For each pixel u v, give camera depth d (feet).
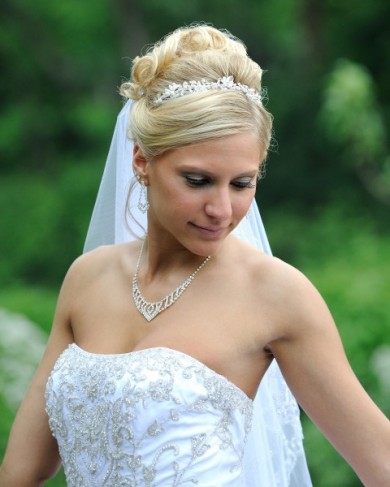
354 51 143.13
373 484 21.39
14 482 23.80
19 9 154.51
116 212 25.90
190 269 22.27
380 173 109.40
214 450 20.83
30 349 56.90
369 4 143.13
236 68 21.08
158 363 21.07
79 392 21.95
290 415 24.47
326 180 132.98
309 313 21.35
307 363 21.38
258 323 21.48
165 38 23.13
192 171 20.49
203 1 155.74
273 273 21.68
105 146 152.15
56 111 152.97
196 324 21.63
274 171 135.23
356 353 66.85
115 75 153.89
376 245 108.88
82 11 153.48
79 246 143.43
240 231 24.56
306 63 146.10
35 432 23.71
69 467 22.45
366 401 21.30
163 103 20.89
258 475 23.13
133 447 20.93
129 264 23.35
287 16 156.25
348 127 89.71
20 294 88.89
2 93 154.30
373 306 69.31
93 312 23.15
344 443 21.45
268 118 21.09
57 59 154.10
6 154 153.07
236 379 21.49
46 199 145.89
